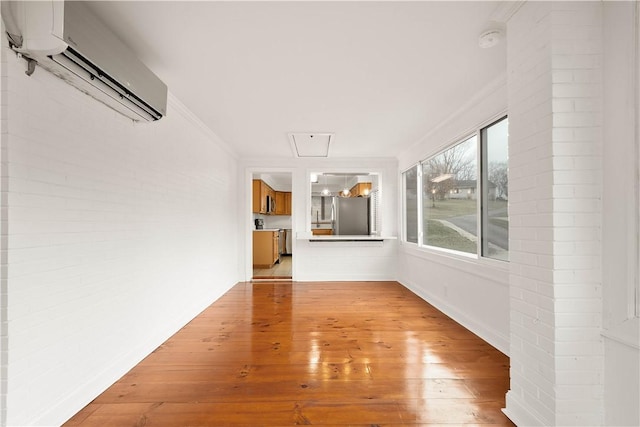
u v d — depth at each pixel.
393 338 2.87
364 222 7.01
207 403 1.86
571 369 1.44
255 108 3.21
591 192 1.45
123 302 2.23
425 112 3.33
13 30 1.37
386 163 5.71
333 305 4.02
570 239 1.45
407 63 2.31
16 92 1.42
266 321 3.38
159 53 2.16
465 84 2.67
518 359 1.69
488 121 2.79
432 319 3.43
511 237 1.75
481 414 1.76
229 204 5.04
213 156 4.23
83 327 1.83
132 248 2.35
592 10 1.46
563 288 1.45
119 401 1.88
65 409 1.68
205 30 1.90
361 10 1.73
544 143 1.50
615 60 1.38
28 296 1.48
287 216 10.14
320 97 2.93
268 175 8.32
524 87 1.65
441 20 1.82
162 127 2.82
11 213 1.40
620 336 1.35
